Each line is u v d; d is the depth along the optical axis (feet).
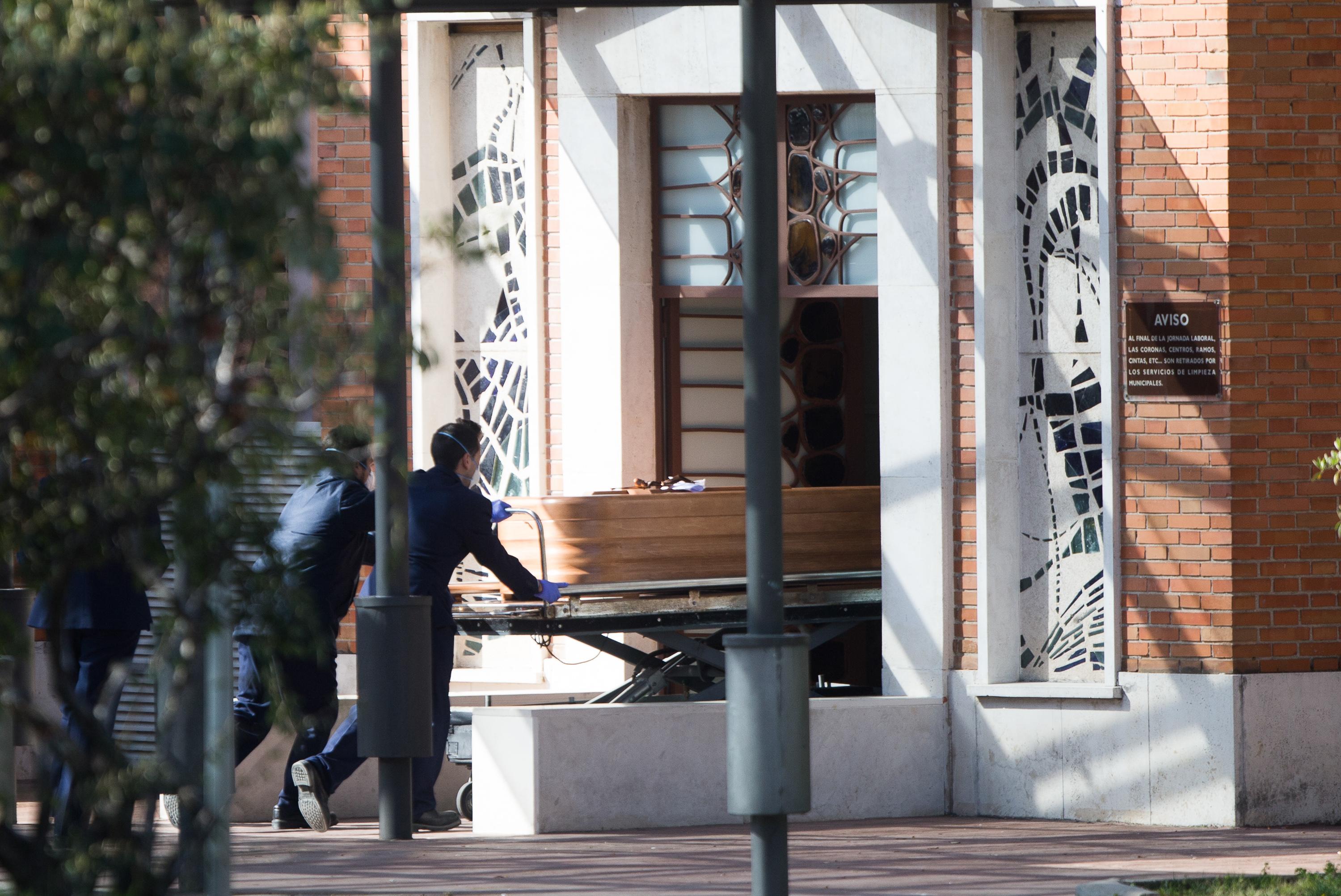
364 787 130.41
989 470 127.44
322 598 115.14
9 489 55.83
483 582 137.69
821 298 137.69
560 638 141.79
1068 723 124.57
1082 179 128.26
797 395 150.61
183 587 57.77
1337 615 122.01
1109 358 122.93
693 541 126.72
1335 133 121.60
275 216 51.96
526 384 141.79
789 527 131.95
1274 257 121.08
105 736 58.03
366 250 136.77
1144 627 122.72
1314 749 121.19
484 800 119.34
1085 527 128.16
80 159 49.70
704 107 139.13
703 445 143.43
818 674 151.33
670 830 119.85
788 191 137.18
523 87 141.79
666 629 125.08
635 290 138.41
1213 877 94.38
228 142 50.78
